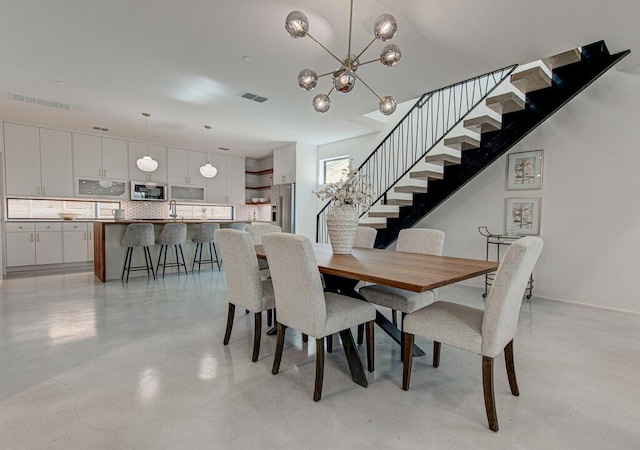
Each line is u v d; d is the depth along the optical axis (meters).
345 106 4.54
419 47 2.94
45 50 3.02
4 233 5.29
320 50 3.01
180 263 5.59
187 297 3.96
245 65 3.32
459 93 5.14
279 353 2.12
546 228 4.03
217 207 8.39
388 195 5.95
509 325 1.73
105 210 6.67
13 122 5.39
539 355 2.42
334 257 2.50
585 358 2.37
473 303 3.80
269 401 1.82
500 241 4.32
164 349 2.48
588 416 1.71
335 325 1.92
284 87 3.88
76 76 3.59
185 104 4.49
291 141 6.82
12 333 2.75
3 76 3.59
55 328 2.88
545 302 3.86
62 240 5.82
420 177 4.48
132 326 2.96
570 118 3.82
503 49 2.97
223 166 8.11
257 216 9.01
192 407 1.75
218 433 1.55
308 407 1.77
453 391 1.94
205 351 2.46
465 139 3.83
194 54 3.09
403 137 5.83
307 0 2.30
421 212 4.71
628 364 2.28
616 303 3.56
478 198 4.65
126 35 2.77
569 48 2.95
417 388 1.98
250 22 2.58
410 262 2.25
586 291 3.75
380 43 2.88
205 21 2.56
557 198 3.94
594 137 3.66
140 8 2.40
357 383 2.02
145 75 3.55
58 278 5.04
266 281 2.73
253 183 9.16
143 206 7.10
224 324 3.06
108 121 5.36
